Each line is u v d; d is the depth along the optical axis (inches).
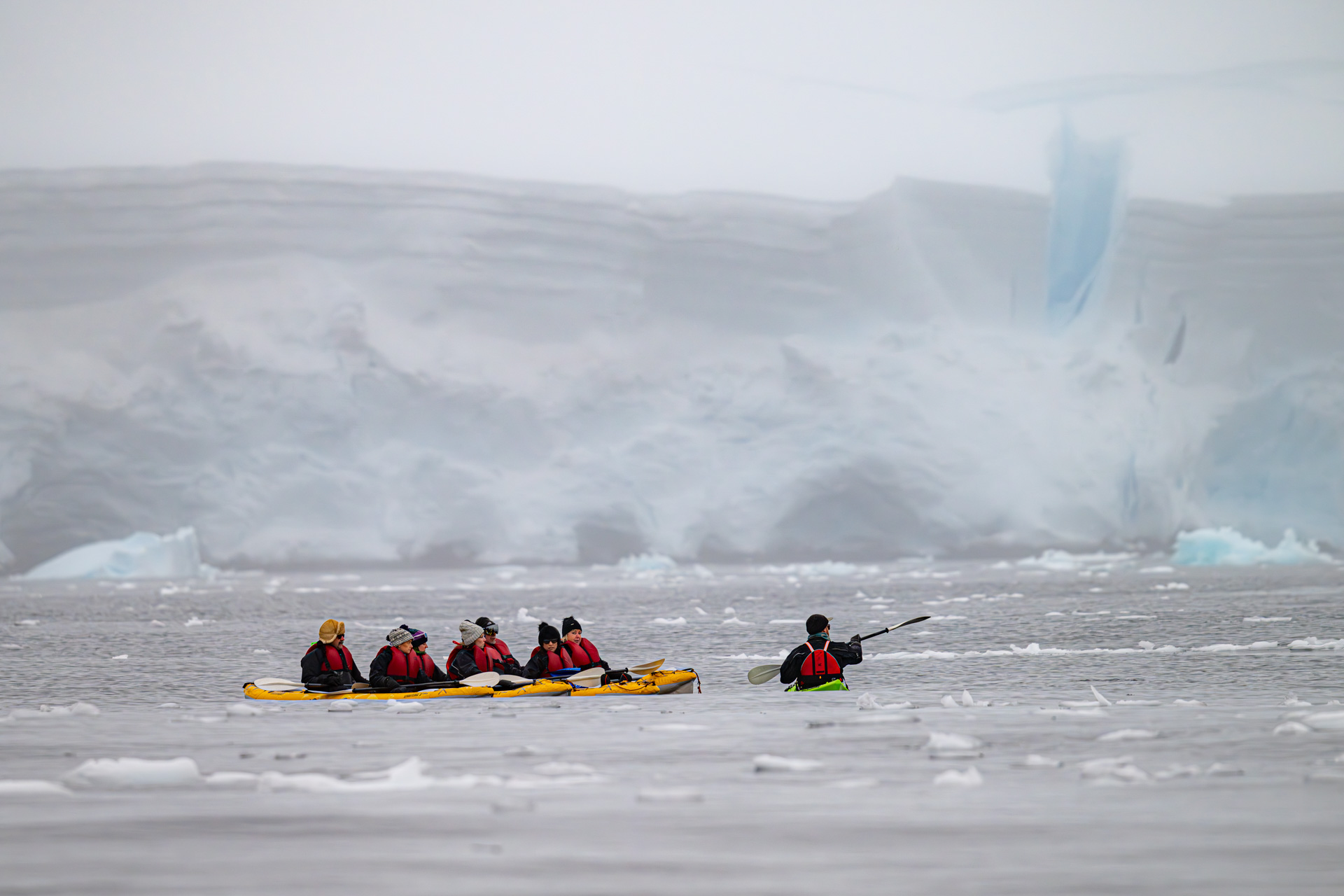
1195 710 1891.0
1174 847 980.6
